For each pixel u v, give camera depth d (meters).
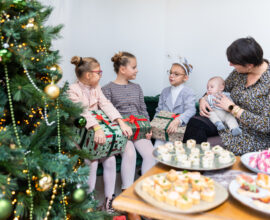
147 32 2.82
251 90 1.82
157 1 2.79
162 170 1.24
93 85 2.01
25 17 1.15
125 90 2.28
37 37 1.25
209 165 1.22
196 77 2.74
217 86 2.04
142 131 2.05
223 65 2.58
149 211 0.93
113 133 1.80
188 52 2.76
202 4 2.62
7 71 1.16
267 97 1.75
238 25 2.47
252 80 1.85
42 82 1.32
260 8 2.35
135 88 2.35
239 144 1.80
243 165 1.29
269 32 2.34
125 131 1.87
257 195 0.98
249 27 2.42
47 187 1.14
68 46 2.29
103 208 1.89
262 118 1.69
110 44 2.66
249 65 1.70
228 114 1.90
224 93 1.98
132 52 2.79
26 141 1.22
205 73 2.69
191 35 2.72
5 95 1.18
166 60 2.90
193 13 2.68
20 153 1.05
